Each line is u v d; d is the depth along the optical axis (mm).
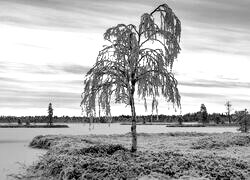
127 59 22156
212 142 39469
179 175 17359
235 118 75312
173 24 23094
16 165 26906
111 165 18359
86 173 17641
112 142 46062
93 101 22375
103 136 61594
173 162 19188
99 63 22312
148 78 22188
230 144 39531
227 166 19641
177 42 22828
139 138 57938
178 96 22609
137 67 22453
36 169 22750
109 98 22328
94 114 22672
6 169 24406
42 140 48719
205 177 17109
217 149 35906
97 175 17359
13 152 39250
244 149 35312
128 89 22359
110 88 22266
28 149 43875
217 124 176500
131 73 22484
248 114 73812
